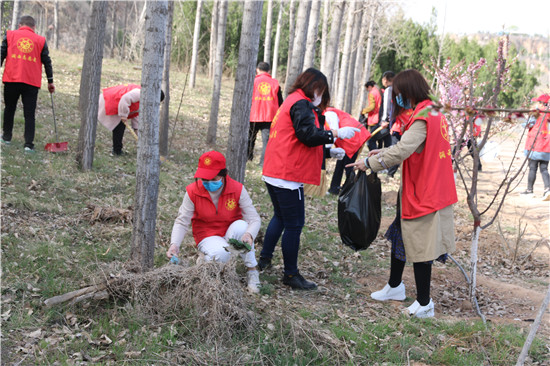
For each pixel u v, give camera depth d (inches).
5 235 171.5
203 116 530.9
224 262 152.2
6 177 228.5
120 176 269.9
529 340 112.0
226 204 155.0
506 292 187.3
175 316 132.6
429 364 125.1
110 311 133.3
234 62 1062.4
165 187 263.6
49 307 130.3
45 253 163.2
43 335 120.6
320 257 201.8
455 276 201.3
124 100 300.8
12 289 138.2
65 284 145.8
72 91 491.8
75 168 263.3
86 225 197.5
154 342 121.6
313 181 162.2
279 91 336.2
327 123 222.2
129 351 118.0
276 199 166.7
